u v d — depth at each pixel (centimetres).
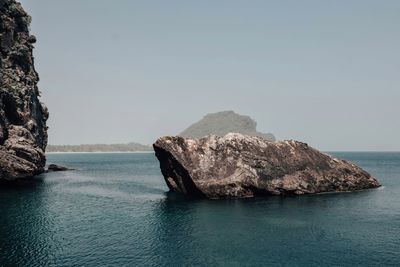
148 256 3384
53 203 5934
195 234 4119
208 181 6506
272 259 3347
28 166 8150
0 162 7569
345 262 3284
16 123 9025
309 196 6719
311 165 7238
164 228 4375
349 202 6116
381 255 3462
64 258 3288
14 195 6675
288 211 5369
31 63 10612
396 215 5144
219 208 5594
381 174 12025
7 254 3359
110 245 3684
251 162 6762
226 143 6912
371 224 4625
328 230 4331
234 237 4012
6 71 9100
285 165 7006
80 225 4481
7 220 4647
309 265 3209
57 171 13062
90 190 7719
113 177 11125
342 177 7350
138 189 8019
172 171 7056
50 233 4078
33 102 10350
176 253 3475
